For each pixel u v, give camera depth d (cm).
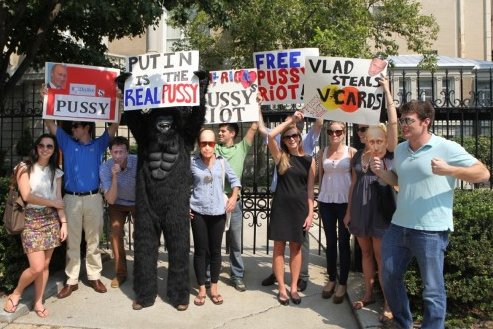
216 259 514
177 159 493
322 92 507
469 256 430
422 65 1598
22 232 462
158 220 496
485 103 606
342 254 518
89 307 502
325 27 1350
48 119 531
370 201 462
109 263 650
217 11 716
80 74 540
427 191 369
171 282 498
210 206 501
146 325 461
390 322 445
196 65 501
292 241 500
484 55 2417
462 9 2375
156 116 498
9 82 721
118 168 517
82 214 527
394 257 391
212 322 468
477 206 448
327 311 495
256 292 546
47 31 760
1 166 825
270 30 1356
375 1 1594
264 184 1038
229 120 557
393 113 457
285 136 508
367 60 496
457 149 361
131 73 511
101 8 630
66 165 523
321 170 535
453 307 455
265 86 577
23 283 470
